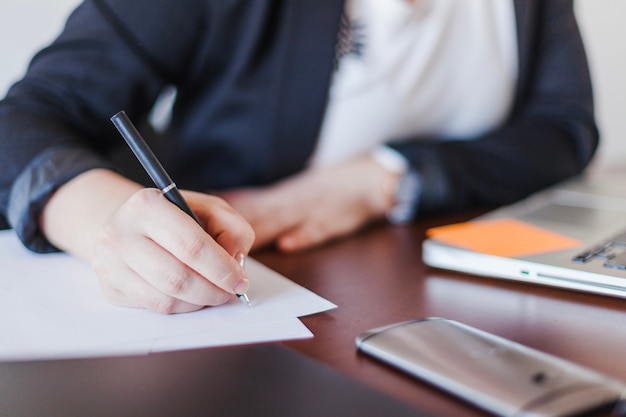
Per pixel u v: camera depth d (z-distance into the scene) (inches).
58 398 14.4
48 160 25.2
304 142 35.2
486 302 20.1
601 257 21.6
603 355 15.8
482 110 41.4
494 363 13.9
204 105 34.9
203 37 32.8
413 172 33.1
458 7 37.9
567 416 11.8
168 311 18.9
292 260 25.7
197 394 14.3
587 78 41.7
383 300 20.4
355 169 33.7
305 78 33.6
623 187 36.5
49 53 31.3
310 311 19.2
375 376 14.7
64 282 22.2
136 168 37.6
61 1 47.9
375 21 35.6
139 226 18.9
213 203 20.5
